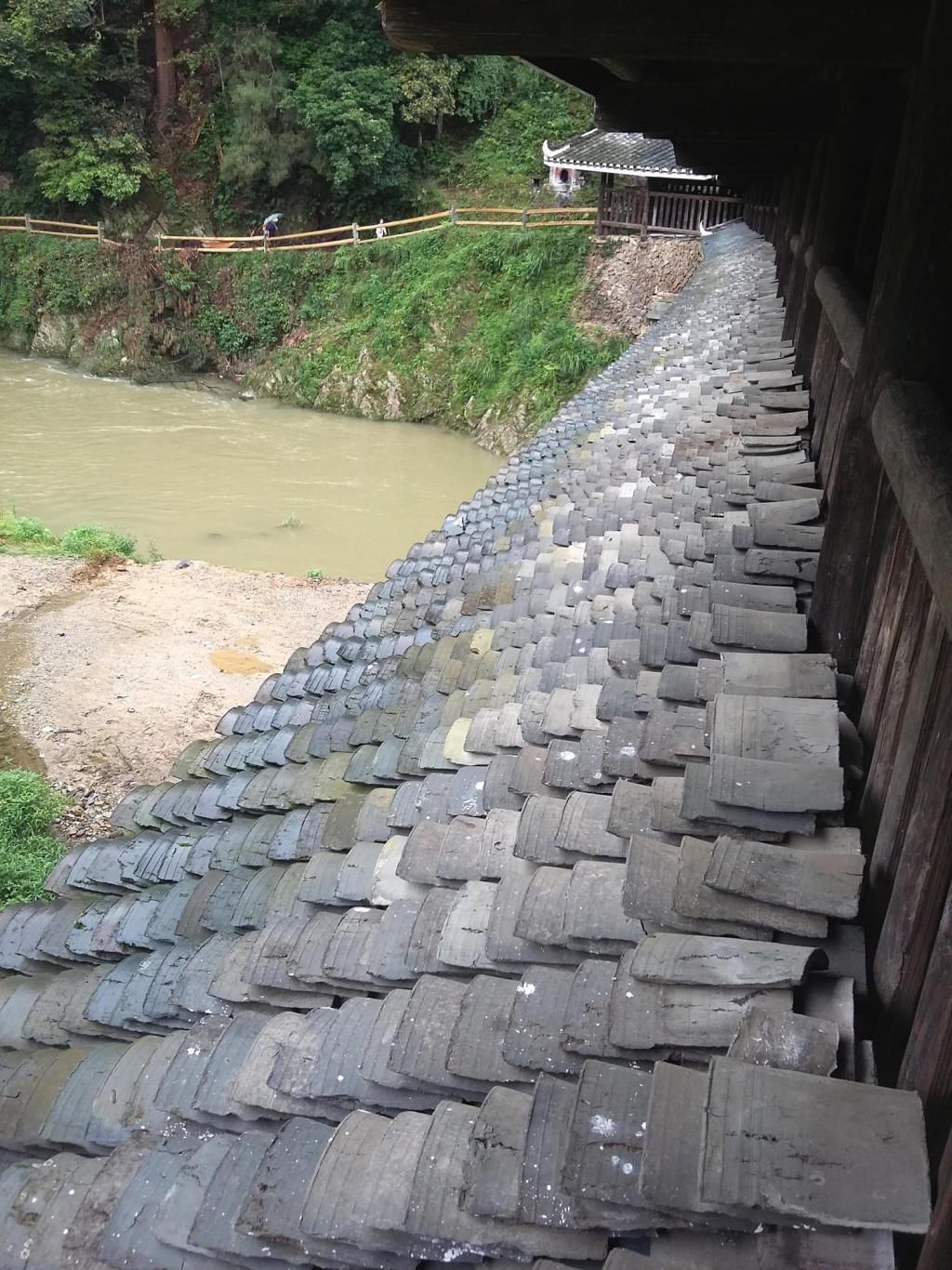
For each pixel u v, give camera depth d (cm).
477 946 280
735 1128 194
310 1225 220
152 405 2944
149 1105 295
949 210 304
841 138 558
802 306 775
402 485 2423
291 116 3153
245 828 443
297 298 3103
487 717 404
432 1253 211
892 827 267
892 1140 191
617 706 372
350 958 302
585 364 2534
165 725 1228
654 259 2595
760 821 285
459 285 2819
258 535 2125
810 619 415
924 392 304
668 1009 230
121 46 3284
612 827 300
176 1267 234
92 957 418
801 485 563
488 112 3419
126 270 3144
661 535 562
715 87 578
